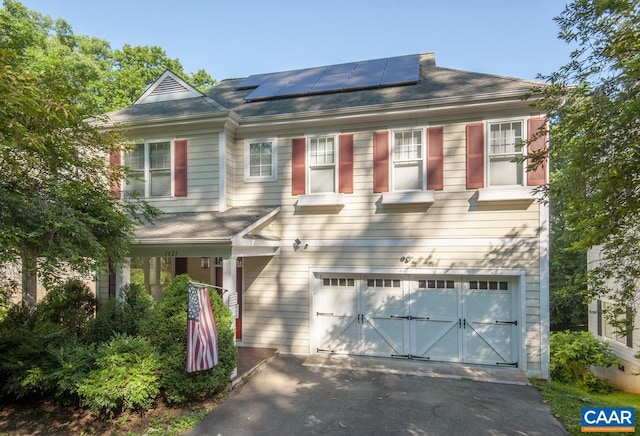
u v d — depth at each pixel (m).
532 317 7.51
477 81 8.59
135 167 9.66
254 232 8.06
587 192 4.75
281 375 7.33
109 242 6.09
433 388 6.64
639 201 4.39
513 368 7.66
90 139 6.41
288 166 9.12
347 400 6.11
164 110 9.79
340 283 8.79
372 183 8.52
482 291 7.95
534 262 7.53
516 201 7.63
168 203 9.36
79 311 8.22
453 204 8.02
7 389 5.79
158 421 5.37
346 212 8.65
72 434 5.08
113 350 5.45
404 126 8.37
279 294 8.98
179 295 6.28
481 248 7.83
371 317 8.55
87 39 20.28
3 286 6.30
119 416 5.42
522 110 7.65
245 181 9.38
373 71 10.70
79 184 5.87
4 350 6.04
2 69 3.76
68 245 4.89
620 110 4.01
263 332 9.05
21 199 4.71
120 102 19.78
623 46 4.23
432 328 8.19
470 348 7.96
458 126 8.07
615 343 10.83
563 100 5.21
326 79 10.77
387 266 8.34
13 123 4.21
